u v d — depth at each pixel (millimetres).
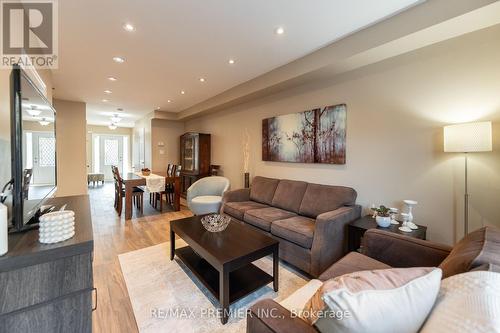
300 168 3471
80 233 1229
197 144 5461
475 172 1984
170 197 5457
